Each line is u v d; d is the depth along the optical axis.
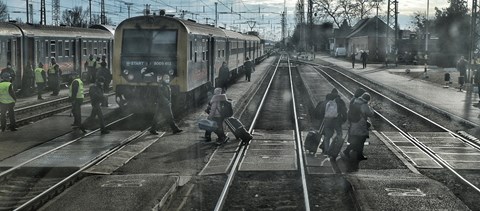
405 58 74.62
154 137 16.55
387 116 22.42
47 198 10.36
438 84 38.81
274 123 20.02
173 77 20.61
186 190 10.88
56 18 60.31
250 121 20.50
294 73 53.41
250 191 10.85
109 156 13.64
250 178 11.93
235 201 10.20
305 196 9.88
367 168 12.77
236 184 11.34
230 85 36.41
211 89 27.34
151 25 20.70
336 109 13.85
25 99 26.42
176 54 20.56
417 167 12.95
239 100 27.03
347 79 44.41
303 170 11.79
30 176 12.20
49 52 31.73
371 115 13.55
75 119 17.44
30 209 9.69
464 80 36.72
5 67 27.00
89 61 32.97
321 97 29.78
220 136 15.70
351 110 13.57
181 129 18.08
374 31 89.62
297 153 14.23
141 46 20.67
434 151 14.91
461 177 11.69
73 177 11.57
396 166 12.97
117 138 16.17
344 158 13.84
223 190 10.37
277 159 13.52
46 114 20.92
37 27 30.91
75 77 17.48
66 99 26.66
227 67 30.58
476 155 14.33
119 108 21.69
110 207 9.24
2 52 26.72
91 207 9.26
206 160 13.52
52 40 32.09
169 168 12.70
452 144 15.95
